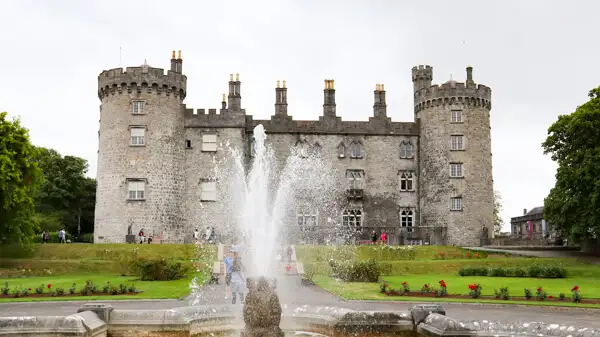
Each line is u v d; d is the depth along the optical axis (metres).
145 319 12.23
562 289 27.42
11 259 37.62
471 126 54.00
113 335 12.16
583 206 42.75
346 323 12.21
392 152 55.94
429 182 54.31
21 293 24.45
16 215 39.66
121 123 49.69
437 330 10.99
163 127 50.31
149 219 48.78
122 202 48.72
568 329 10.20
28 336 10.87
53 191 68.69
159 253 41.44
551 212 44.75
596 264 38.78
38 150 43.06
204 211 52.00
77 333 10.85
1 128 39.78
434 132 54.41
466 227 52.66
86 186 73.75
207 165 52.59
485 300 23.03
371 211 54.97
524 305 21.80
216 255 41.16
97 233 49.12
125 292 25.14
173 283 30.19
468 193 53.09
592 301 22.91
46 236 52.69
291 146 54.94
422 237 52.91
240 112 53.44
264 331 11.43
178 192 51.09
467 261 38.25
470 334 10.80
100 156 50.28
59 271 35.75
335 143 55.50
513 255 43.88
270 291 11.61
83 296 24.02
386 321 12.23
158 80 50.38
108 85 50.16
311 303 21.75
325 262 36.81
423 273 36.91
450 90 54.09
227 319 13.60
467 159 53.56
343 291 26.06
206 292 25.53
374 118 56.09
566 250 48.06
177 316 12.34
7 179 38.06
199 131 53.03
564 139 45.69
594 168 41.59
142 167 49.25
